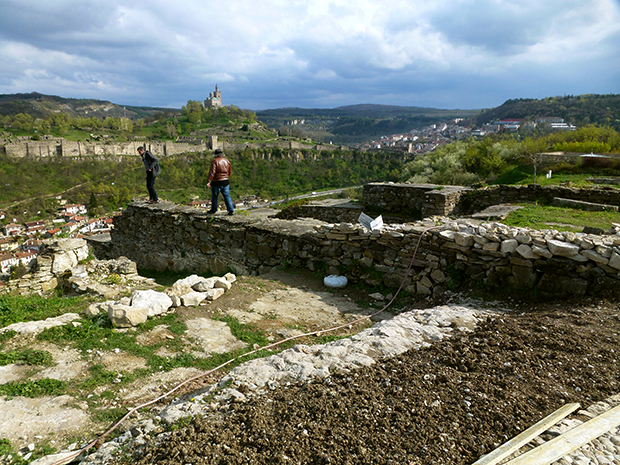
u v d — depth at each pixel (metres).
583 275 4.89
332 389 3.00
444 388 2.99
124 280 7.61
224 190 9.70
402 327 4.16
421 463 2.22
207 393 3.14
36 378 3.62
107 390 3.53
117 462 2.42
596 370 3.23
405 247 6.39
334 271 7.20
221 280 6.34
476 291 5.57
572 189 12.02
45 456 2.61
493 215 9.87
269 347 4.54
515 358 3.44
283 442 2.42
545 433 2.47
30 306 5.75
